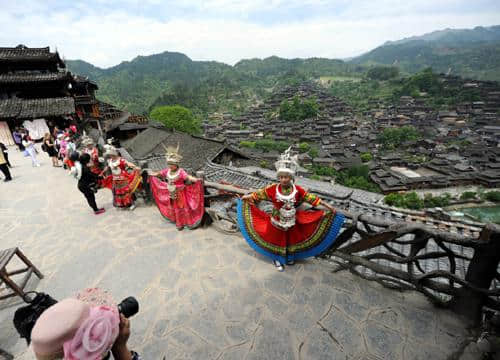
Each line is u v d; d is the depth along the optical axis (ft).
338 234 11.26
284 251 11.36
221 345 8.58
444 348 8.02
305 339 8.62
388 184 142.92
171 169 14.84
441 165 175.11
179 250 13.71
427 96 398.21
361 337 8.57
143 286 11.39
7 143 66.69
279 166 9.87
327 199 32.40
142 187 20.06
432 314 9.17
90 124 96.43
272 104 424.46
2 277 10.16
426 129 269.85
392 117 316.40
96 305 4.72
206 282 11.37
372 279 10.70
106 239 15.34
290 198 10.02
